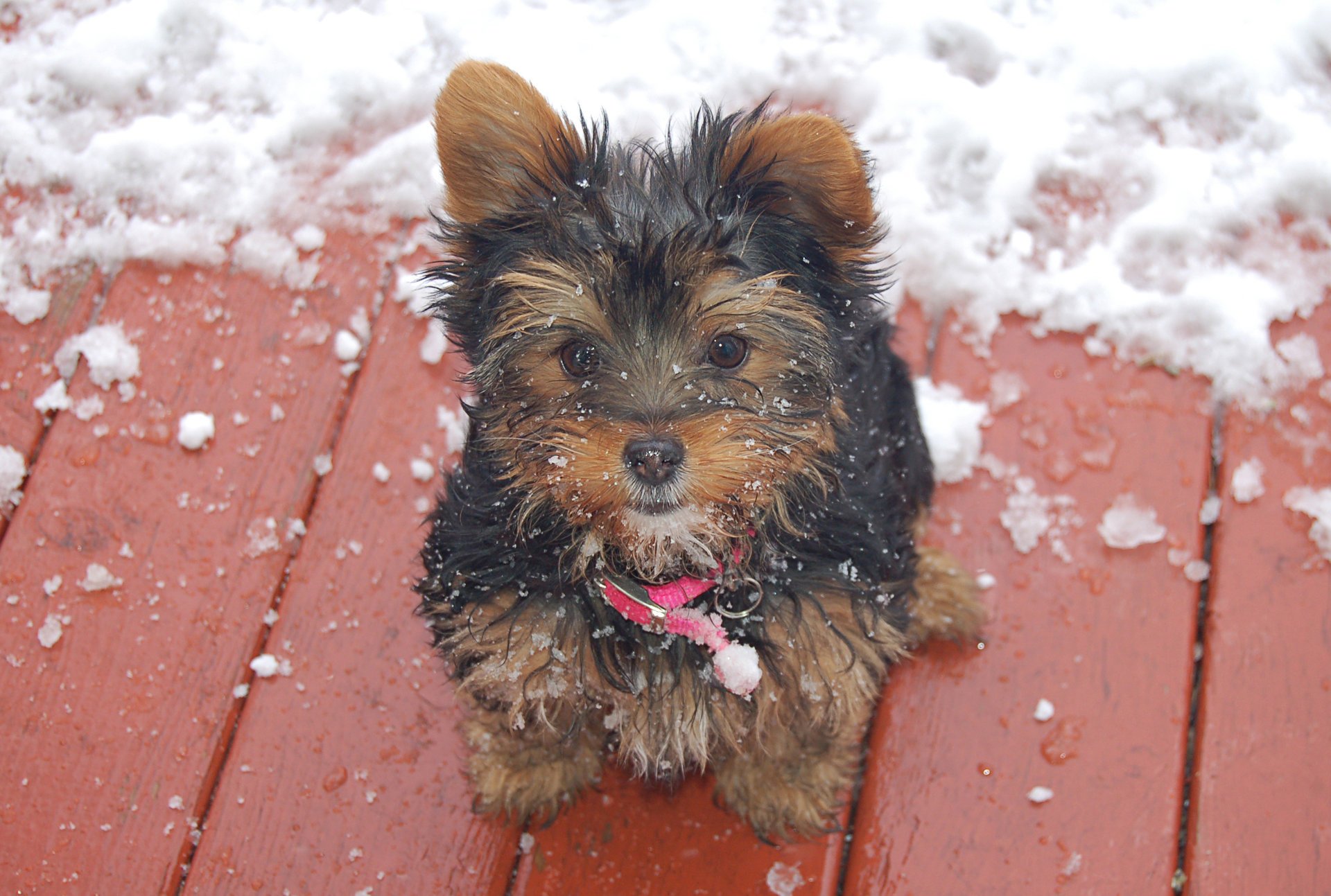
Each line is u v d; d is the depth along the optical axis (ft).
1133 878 2.88
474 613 2.65
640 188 2.58
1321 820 2.90
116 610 3.05
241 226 3.37
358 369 3.26
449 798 2.93
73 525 3.10
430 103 3.50
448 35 3.57
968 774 2.95
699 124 2.85
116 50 3.50
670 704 2.66
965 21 3.56
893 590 2.76
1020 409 3.23
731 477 2.52
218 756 2.95
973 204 3.39
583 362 2.53
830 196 2.52
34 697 2.98
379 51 3.51
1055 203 3.40
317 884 2.88
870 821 2.92
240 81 3.50
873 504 2.72
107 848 2.89
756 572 2.64
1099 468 3.18
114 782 2.93
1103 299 3.30
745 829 2.92
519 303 2.53
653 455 2.48
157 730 2.97
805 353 2.55
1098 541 3.12
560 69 3.52
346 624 3.05
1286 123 3.45
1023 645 3.05
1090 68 3.52
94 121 3.46
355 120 3.48
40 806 2.91
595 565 2.65
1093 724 2.99
